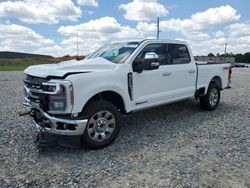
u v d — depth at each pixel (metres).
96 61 5.10
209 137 5.28
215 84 7.64
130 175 3.68
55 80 4.22
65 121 4.20
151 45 5.78
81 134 4.35
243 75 23.30
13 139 5.08
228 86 8.30
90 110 4.44
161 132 5.61
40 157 4.28
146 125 6.13
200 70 7.01
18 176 3.65
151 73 5.57
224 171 3.79
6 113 7.24
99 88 4.55
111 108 4.72
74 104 4.22
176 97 6.31
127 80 5.08
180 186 3.38
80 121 4.25
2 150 4.54
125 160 4.18
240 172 3.76
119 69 4.99
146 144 4.89
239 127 5.97
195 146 4.77
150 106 5.65
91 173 3.74
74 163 4.07
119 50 5.67
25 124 6.10
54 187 3.38
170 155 4.36
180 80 6.39
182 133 5.54
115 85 4.83
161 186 3.38
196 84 6.95
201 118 6.76
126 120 6.56
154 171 3.79
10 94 10.90
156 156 4.32
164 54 6.09
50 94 4.21
